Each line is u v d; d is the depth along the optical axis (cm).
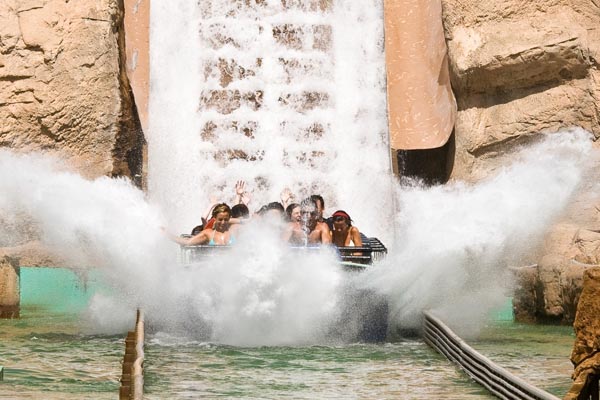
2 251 1800
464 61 2225
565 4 2142
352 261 1460
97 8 2262
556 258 1698
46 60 2234
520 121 2175
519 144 2194
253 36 2669
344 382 1095
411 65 2427
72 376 1126
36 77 2238
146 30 2475
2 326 1602
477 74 2223
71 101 2252
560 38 2089
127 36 2447
